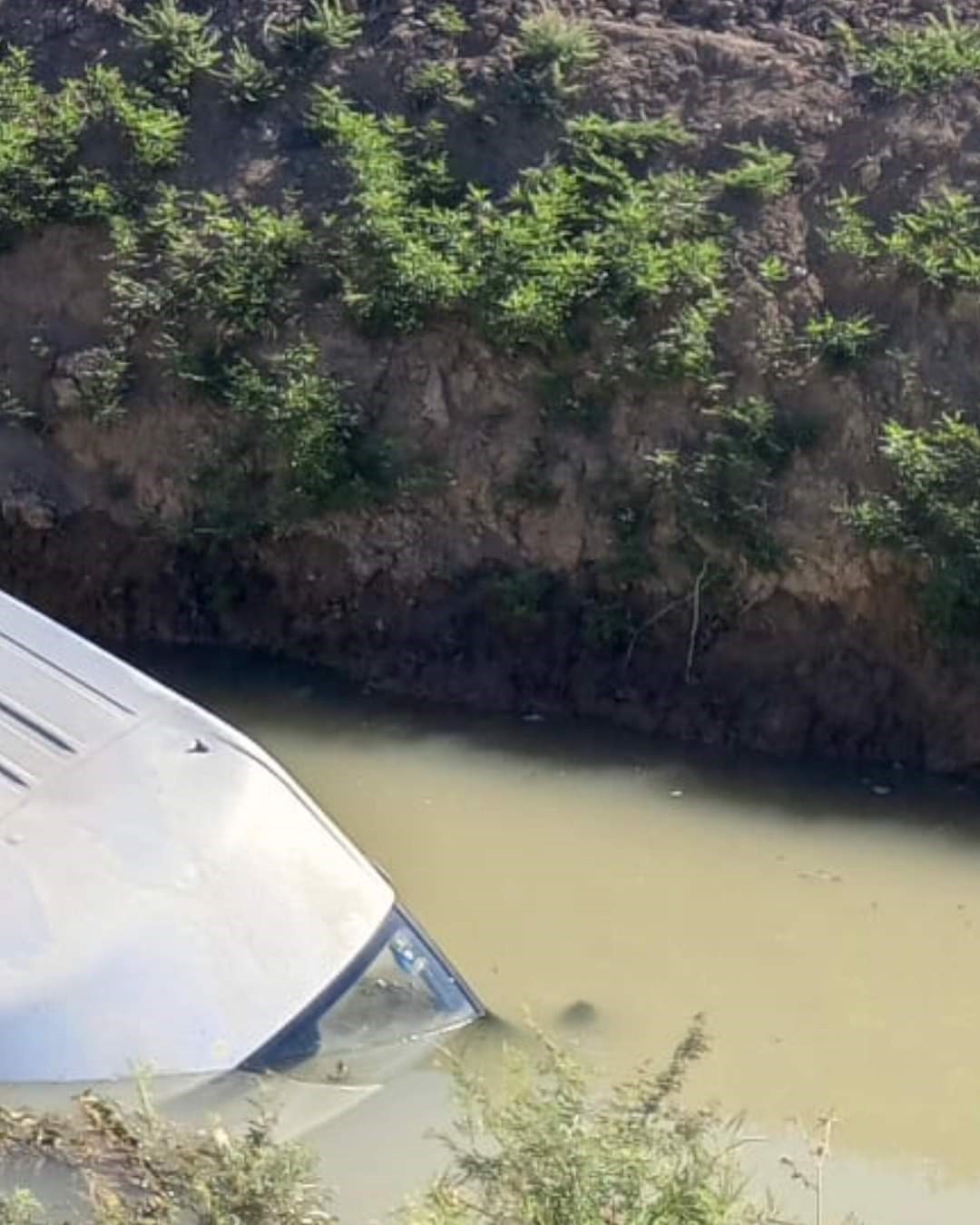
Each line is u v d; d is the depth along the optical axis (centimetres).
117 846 792
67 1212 654
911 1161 801
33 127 1418
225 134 1415
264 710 1193
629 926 967
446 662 1209
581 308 1241
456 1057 757
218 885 791
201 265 1327
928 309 1214
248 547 1266
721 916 976
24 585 1305
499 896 991
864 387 1195
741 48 1383
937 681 1127
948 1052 872
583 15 1434
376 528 1243
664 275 1233
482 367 1255
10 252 1374
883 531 1136
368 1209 707
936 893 998
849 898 995
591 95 1374
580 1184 588
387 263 1283
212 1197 629
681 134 1338
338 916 812
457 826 1060
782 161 1297
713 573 1173
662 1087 696
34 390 1330
